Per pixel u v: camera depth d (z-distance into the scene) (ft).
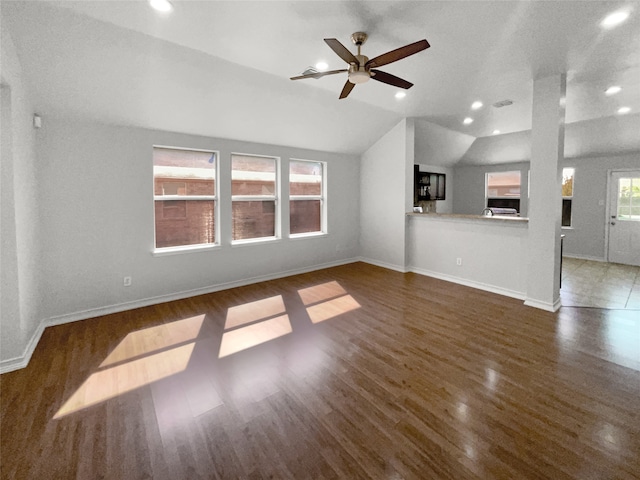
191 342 9.65
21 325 8.27
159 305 12.85
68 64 9.04
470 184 26.84
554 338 9.68
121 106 11.07
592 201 20.99
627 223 19.80
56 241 10.83
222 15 7.52
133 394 7.13
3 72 7.22
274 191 16.99
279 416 6.37
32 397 7.02
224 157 14.64
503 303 12.82
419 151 22.13
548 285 11.84
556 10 7.25
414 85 12.03
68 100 10.21
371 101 14.11
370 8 7.25
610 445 5.52
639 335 9.84
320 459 5.31
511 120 17.33
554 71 10.70
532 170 11.85
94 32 8.27
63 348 9.27
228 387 7.37
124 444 5.66
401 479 4.91
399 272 18.06
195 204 14.26
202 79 10.91
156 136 12.67
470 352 8.89
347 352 8.96
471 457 5.31
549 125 11.25
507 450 5.45
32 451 5.49
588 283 15.69
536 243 12.03
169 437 5.83
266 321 11.22
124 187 12.03
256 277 16.17
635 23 7.73
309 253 18.38
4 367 8.02
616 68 10.43
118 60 9.38
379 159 18.92
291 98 13.10
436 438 5.74
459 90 12.59
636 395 6.92
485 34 8.35
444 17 7.59
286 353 8.95
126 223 12.16
